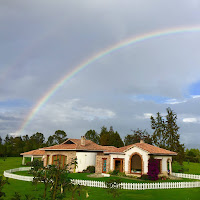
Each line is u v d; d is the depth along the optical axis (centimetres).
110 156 3588
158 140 5678
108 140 6856
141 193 2241
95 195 2105
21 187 2470
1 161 6425
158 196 2103
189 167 5625
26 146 8700
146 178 3047
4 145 8256
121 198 2006
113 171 3444
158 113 5775
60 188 1234
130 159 3356
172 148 5303
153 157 3228
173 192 2298
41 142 12125
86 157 4056
